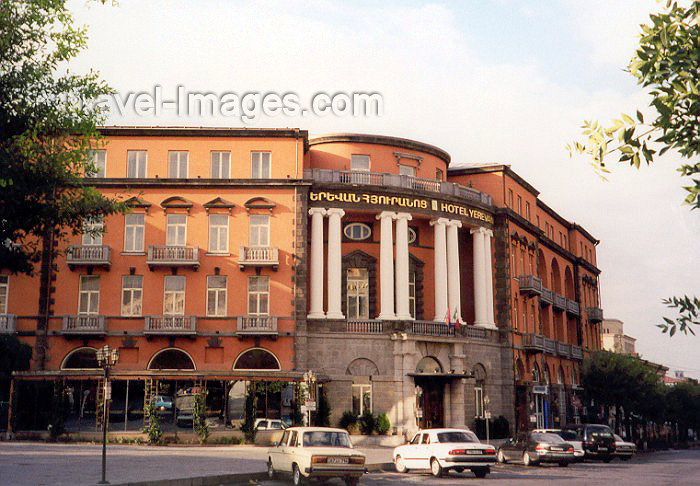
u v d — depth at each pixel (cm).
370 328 4441
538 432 3494
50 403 3838
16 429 3803
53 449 3195
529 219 6062
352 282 4675
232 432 3819
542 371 5825
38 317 4178
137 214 4341
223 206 4350
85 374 3775
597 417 6888
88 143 2017
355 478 2223
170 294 4275
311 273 4456
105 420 2097
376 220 4725
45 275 4222
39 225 1984
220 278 4316
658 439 8119
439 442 2720
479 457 2650
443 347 4612
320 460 2158
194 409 3803
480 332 4891
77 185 2030
